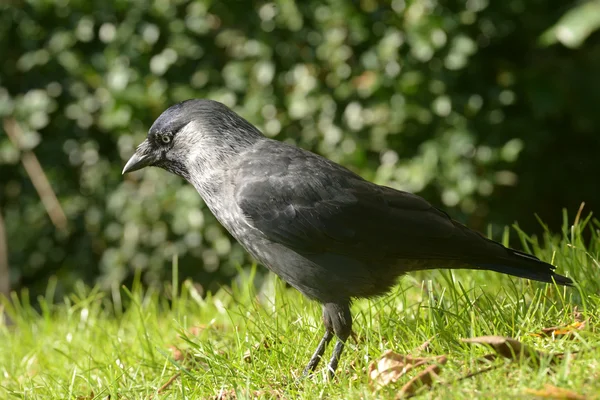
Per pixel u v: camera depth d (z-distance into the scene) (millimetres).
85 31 13203
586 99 13375
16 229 14086
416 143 12828
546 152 13930
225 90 12969
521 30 12906
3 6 13406
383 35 12422
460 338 6172
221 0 12695
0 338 10000
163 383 7027
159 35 13039
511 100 12844
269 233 7113
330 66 12680
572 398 5082
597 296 6949
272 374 6738
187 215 13188
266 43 12719
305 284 7156
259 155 7375
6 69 13656
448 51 12375
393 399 5668
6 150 13500
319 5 12484
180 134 7730
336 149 12844
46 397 7258
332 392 6109
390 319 6949
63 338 9047
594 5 11977
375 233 6996
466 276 8477
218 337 8281
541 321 6695
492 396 5254
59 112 13766
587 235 14180
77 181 13930
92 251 14023
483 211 13438
